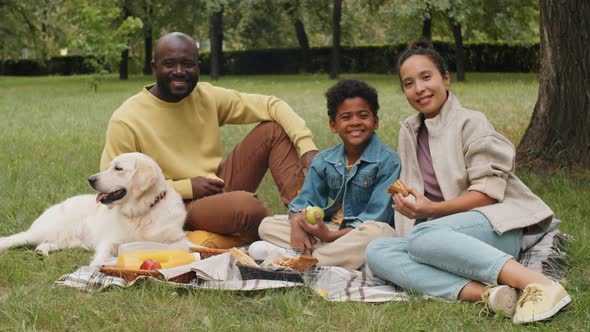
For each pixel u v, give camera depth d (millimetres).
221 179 4777
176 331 3035
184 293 3502
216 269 3588
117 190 4285
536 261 3781
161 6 31359
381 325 3025
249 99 4957
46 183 6832
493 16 24125
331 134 10156
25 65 41719
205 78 33250
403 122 4039
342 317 3150
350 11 34531
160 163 4637
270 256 3906
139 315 3203
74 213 4668
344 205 4234
